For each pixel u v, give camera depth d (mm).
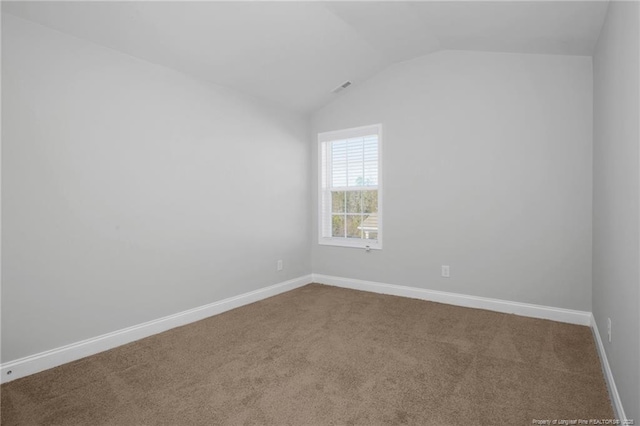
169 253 3002
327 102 4434
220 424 1694
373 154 4176
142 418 1740
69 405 1859
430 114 3725
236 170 3615
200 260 3264
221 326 3057
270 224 4039
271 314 3373
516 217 3299
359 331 2910
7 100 2094
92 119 2484
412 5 2652
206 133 3307
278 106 4137
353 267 4344
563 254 3104
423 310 3447
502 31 2840
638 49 1315
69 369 2262
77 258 2420
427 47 3525
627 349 1527
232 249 3580
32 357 2213
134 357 2438
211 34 2695
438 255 3725
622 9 1659
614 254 1863
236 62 3135
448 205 3646
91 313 2500
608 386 1973
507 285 3361
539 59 3166
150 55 2768
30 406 1851
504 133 3338
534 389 1988
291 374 2186
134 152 2738
